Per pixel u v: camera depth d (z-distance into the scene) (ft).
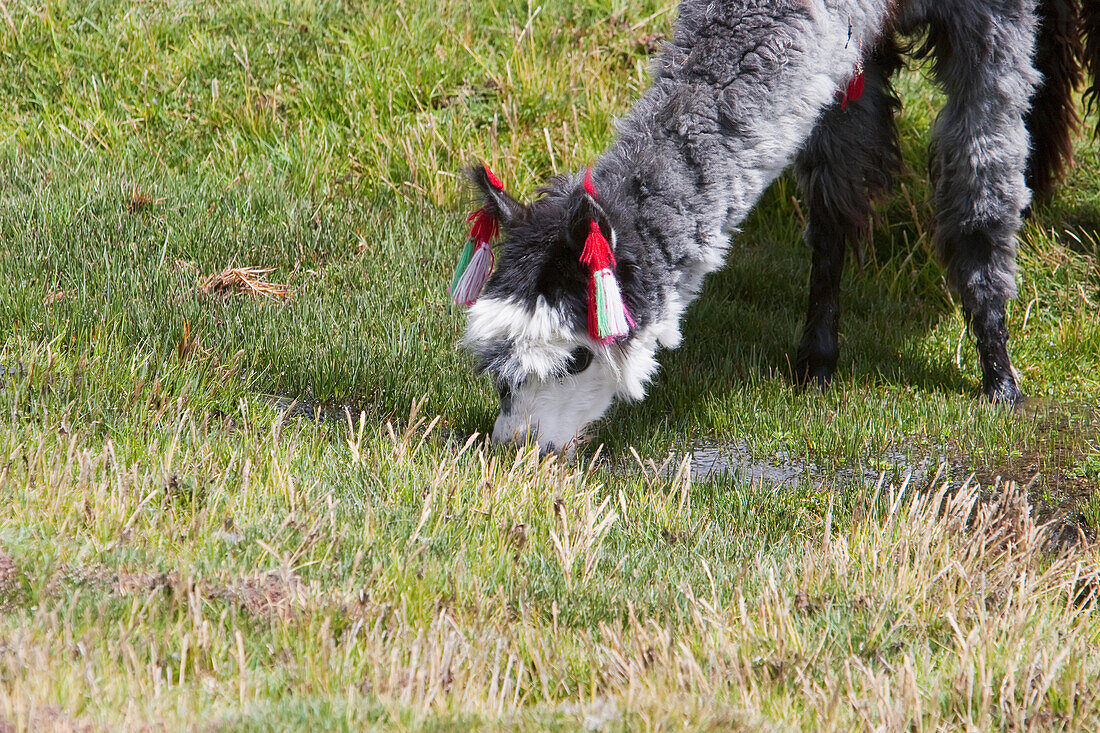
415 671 15.97
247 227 38.52
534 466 23.76
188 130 45.70
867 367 35.04
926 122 47.24
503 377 23.58
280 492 22.17
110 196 38.86
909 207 44.57
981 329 33.58
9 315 31.22
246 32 50.19
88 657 15.30
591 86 48.34
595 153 45.16
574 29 52.13
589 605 19.62
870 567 21.76
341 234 39.27
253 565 19.20
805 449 30.58
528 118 47.42
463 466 25.21
